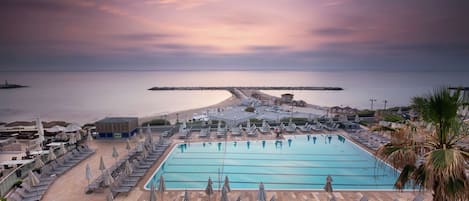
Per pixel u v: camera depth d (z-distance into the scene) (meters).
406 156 5.85
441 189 5.23
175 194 13.38
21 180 13.51
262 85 137.75
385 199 12.70
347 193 13.43
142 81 165.38
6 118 49.06
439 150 4.99
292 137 25.48
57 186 14.08
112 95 90.31
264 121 28.05
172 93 102.12
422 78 161.38
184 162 19.19
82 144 21.97
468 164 5.27
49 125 28.55
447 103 5.36
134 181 14.34
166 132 25.64
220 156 20.52
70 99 77.69
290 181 15.84
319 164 18.72
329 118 31.20
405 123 6.38
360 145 22.39
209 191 11.85
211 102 74.00
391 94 90.50
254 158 20.03
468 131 5.57
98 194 13.15
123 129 24.77
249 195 13.33
